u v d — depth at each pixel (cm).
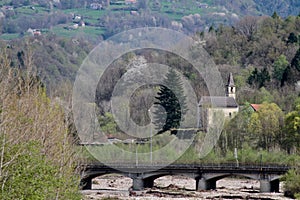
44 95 15175
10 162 9631
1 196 9288
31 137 11919
